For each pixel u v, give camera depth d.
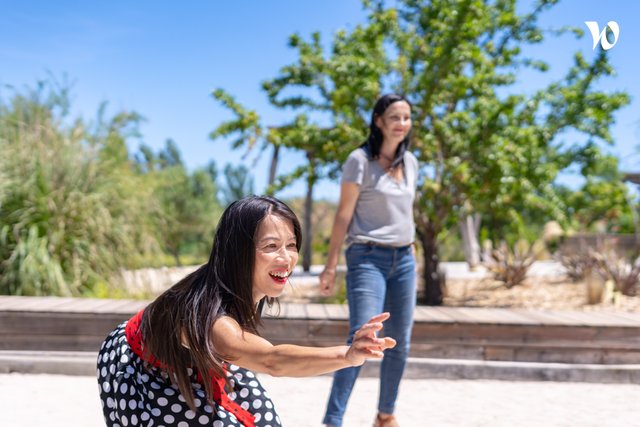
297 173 10.61
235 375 2.28
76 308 5.60
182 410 2.06
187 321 2.00
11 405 4.42
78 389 4.87
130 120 9.84
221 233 2.13
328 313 5.61
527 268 11.61
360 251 3.79
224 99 10.84
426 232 10.08
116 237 9.00
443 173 9.77
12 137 9.20
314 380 5.32
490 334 5.37
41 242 8.39
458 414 4.41
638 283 10.54
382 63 9.83
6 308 5.54
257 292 2.17
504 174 9.17
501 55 10.45
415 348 5.39
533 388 5.09
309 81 10.86
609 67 9.60
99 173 9.32
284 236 2.14
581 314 5.93
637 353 5.33
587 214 24.81
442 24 9.70
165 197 20.95
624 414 4.42
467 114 9.67
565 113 9.67
